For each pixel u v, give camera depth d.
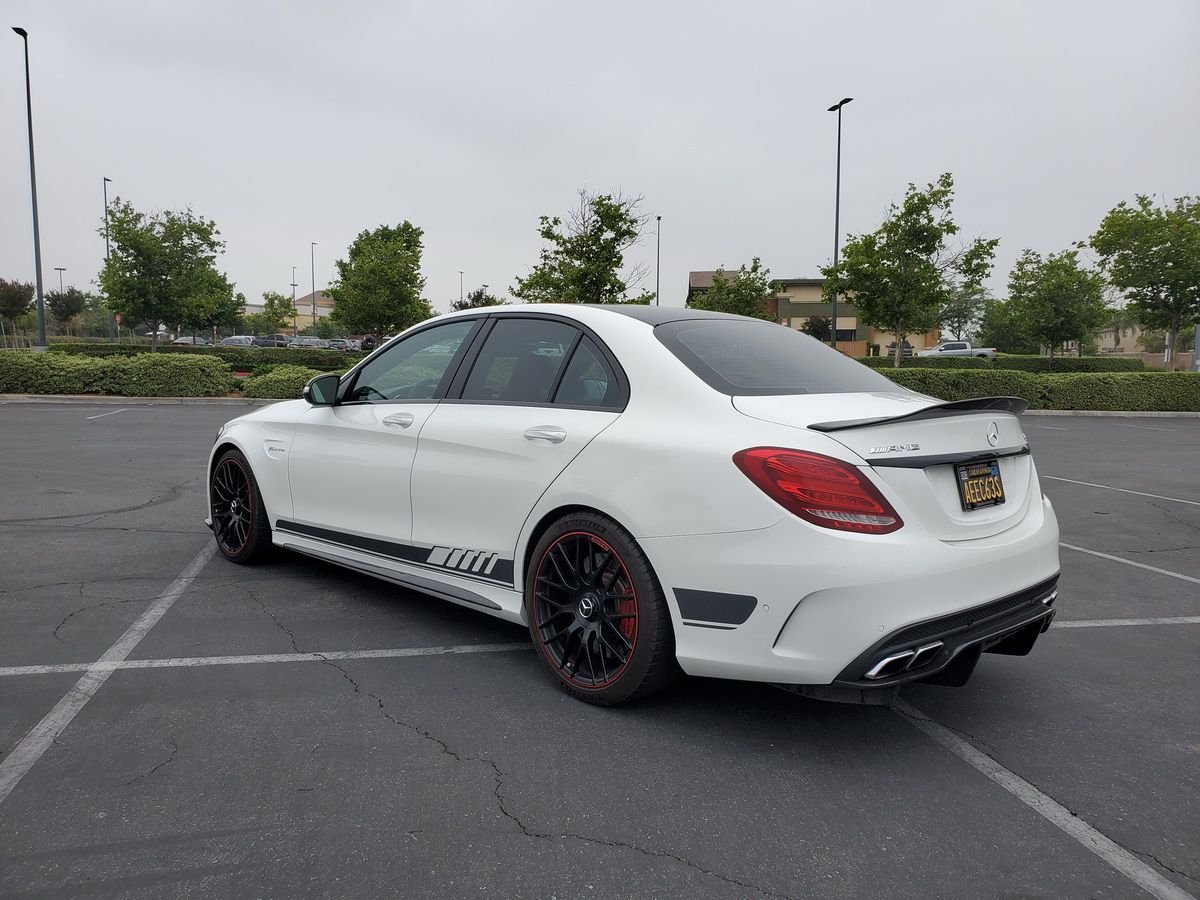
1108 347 87.56
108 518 6.36
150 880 2.07
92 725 2.92
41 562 5.06
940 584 2.58
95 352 30.36
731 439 2.78
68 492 7.43
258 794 2.49
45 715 2.99
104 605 4.26
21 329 57.09
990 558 2.75
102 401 19.02
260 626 4.00
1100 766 2.81
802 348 3.66
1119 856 2.29
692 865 2.20
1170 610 4.69
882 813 2.48
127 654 3.60
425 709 3.12
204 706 3.10
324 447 4.35
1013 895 2.10
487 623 4.14
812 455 2.61
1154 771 2.79
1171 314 26.64
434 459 3.72
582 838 2.31
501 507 3.43
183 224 31.00
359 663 3.57
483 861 2.19
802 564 2.56
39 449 10.27
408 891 2.06
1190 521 7.30
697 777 2.67
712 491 2.74
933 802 2.55
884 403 3.06
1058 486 9.23
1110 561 5.83
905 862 2.23
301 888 2.06
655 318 3.50
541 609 3.31
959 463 2.81
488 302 37.47
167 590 4.54
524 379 3.58
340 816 2.39
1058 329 30.95
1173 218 25.70
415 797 2.50
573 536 3.16
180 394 19.94
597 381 3.30
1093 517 7.45
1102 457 11.94
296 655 3.64
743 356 3.31
